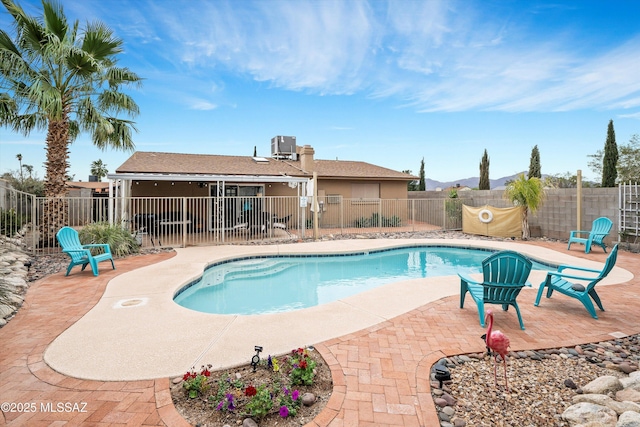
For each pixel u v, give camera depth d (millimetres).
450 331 4926
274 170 19562
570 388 3479
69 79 11695
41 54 10844
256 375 3676
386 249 13312
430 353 4184
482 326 5129
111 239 11016
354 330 4965
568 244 12438
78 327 5078
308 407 3129
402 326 5125
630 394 3219
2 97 11164
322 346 4395
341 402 3164
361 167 24125
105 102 12359
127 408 3084
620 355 4215
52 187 11867
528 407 3146
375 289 7297
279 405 3094
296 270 10906
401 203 22797
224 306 7488
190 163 18484
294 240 15070
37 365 3898
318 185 20750
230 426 2844
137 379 3592
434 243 14266
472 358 4109
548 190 15242
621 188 12258
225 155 21828
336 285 9320
